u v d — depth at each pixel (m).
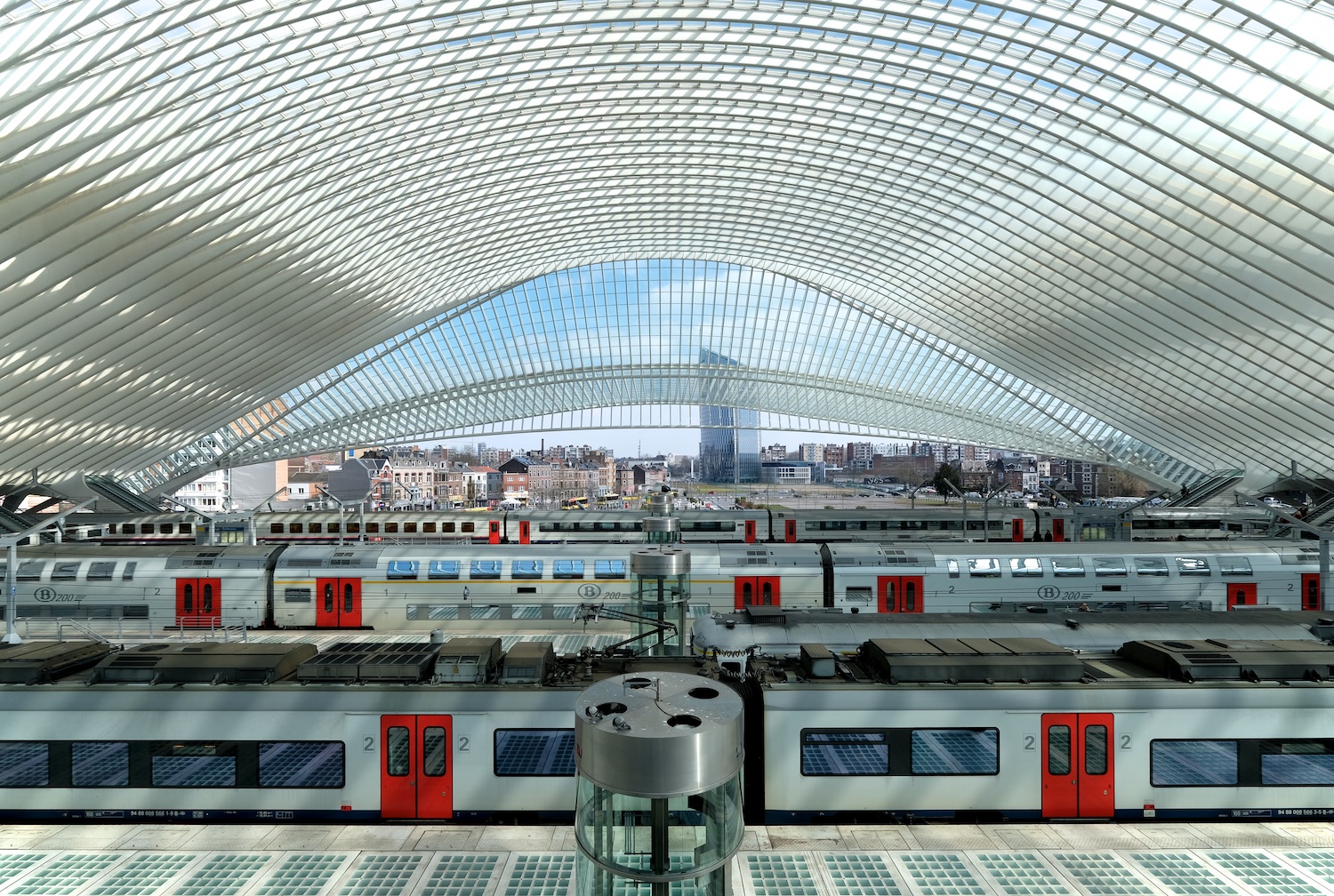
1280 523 41.12
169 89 22.36
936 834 12.26
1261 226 31.08
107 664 13.39
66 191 23.09
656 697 6.69
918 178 41.62
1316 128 23.66
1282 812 12.58
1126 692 12.73
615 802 6.05
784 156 42.25
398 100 30.16
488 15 25.92
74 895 10.72
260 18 21.44
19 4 16.45
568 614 28.33
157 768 12.84
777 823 12.61
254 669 13.30
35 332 30.86
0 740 12.88
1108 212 36.66
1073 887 10.84
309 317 45.75
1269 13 21.20
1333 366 40.38
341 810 12.79
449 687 12.99
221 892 10.78
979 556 28.44
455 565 28.66
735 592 27.83
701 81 32.88
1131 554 28.88
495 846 11.93
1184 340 45.88
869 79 32.16
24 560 29.44
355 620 28.73
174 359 42.72
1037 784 12.63
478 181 40.69
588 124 37.19
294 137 29.20
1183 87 26.31
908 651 13.38
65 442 49.00
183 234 29.50
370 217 38.66
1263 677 13.05
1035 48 26.91
